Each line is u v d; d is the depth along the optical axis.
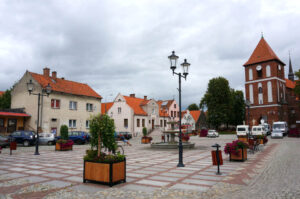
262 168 10.78
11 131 32.44
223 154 16.66
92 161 8.03
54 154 17.80
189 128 68.00
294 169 10.38
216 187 7.43
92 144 8.42
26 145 25.91
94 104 41.56
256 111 58.44
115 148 8.55
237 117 71.94
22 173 9.93
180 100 12.16
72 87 39.38
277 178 8.62
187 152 18.44
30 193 6.91
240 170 10.31
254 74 59.59
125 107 51.44
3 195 6.73
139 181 8.29
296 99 57.88
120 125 51.66
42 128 32.62
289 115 57.19
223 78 62.03
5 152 19.20
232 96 67.88
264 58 58.16
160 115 59.41
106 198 6.39
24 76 35.44
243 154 13.03
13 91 36.53
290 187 7.26
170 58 12.51
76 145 28.30
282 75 60.81
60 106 35.41
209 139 39.31
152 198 6.37
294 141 30.19
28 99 34.38
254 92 59.19
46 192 7.01
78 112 38.31
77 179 8.70
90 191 7.07
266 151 18.34
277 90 56.47
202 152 18.30
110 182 7.57
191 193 6.78
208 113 62.91
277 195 6.44
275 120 55.09
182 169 10.65
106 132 8.25
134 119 50.84
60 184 7.94
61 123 35.31
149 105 55.38
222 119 60.38
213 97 61.97
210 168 10.87
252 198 6.25
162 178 8.77
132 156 15.91
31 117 33.75
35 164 12.50
